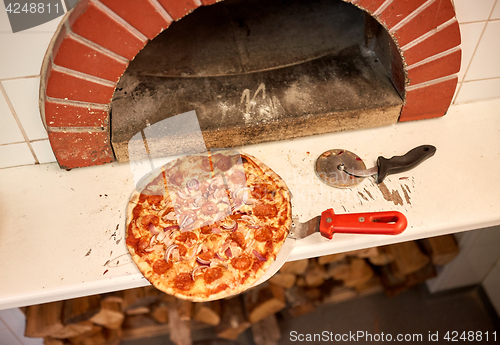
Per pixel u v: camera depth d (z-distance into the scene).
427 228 0.76
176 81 0.95
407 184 0.83
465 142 0.90
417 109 0.91
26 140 0.84
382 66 0.96
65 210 0.81
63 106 0.75
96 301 0.89
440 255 0.97
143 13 0.69
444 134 0.91
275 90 0.92
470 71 0.91
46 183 0.85
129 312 0.95
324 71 0.96
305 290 1.04
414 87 0.86
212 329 1.01
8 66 0.71
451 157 0.87
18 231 0.78
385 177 0.83
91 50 0.70
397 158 0.83
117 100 0.90
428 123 0.94
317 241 0.74
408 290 1.08
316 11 1.18
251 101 0.90
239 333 1.01
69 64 0.71
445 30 0.78
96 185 0.85
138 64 1.01
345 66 0.97
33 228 0.78
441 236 0.99
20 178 0.86
